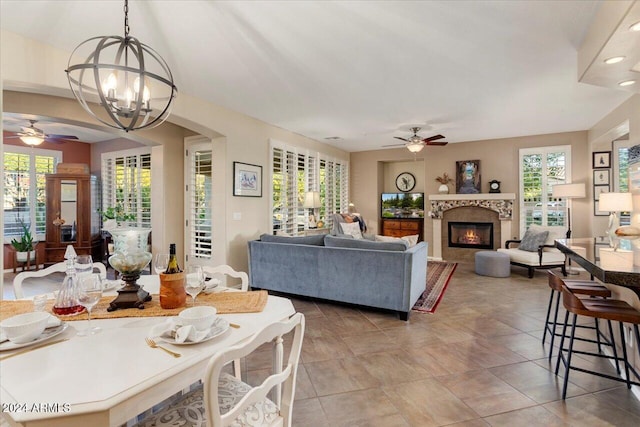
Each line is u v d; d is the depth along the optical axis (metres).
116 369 1.11
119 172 6.69
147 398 1.05
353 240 3.95
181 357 1.20
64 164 6.68
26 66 2.60
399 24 2.45
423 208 8.10
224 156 4.59
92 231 7.20
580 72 2.80
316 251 4.07
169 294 1.67
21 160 6.59
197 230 5.12
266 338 1.12
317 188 6.95
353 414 1.97
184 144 5.41
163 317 1.57
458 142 7.26
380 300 3.68
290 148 6.04
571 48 2.84
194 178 5.25
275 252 4.39
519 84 3.70
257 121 5.21
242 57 3.00
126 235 1.77
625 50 2.27
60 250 6.55
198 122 4.12
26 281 5.40
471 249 7.16
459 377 2.38
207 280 2.17
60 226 6.56
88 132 6.36
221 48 2.82
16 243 6.05
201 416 1.27
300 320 1.30
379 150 8.27
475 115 4.99
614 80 2.82
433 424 1.88
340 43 2.74
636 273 1.66
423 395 2.17
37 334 1.28
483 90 3.89
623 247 2.66
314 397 2.14
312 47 2.81
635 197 3.66
